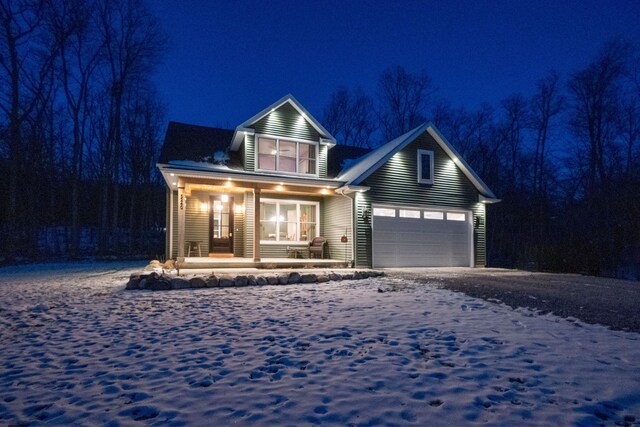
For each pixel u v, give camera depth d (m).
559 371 3.78
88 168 28.12
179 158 13.70
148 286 8.58
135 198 30.33
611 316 5.94
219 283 8.97
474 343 4.62
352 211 13.60
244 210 13.96
